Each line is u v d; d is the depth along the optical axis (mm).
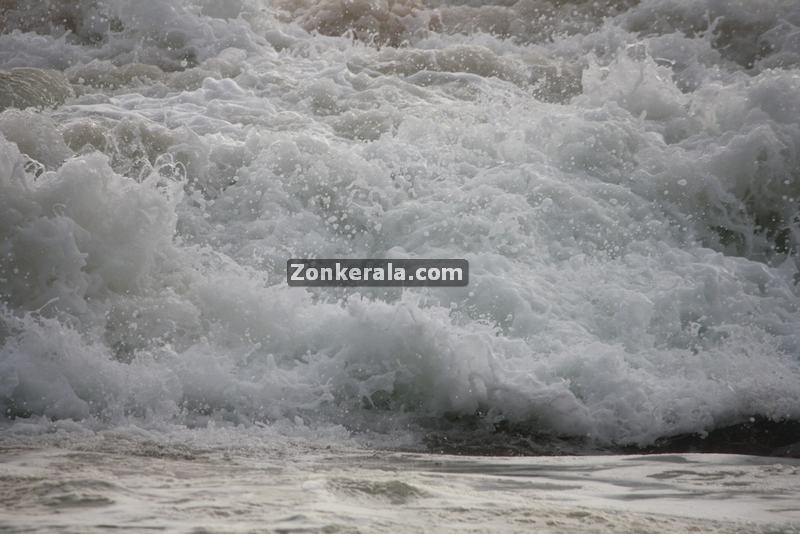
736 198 29828
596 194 28812
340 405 20359
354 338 21125
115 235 22703
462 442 19281
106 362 19719
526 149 29938
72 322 21625
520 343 22484
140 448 16625
